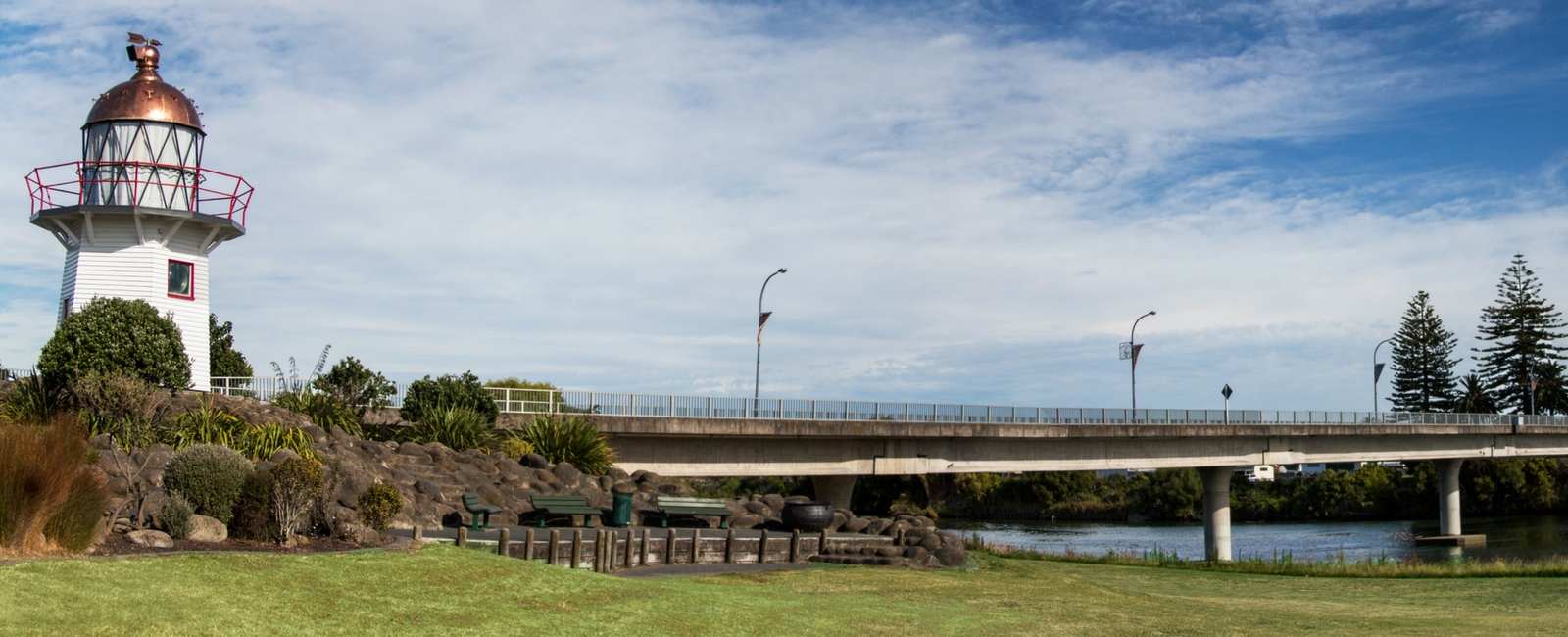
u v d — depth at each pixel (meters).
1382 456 68.81
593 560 19.80
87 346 25.67
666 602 15.27
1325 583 25.56
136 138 32.62
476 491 25.83
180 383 27.42
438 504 24.12
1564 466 97.50
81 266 31.86
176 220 32.47
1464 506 95.19
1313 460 64.12
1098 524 88.25
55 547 13.00
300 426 26.34
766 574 20.48
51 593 10.89
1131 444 54.38
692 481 91.44
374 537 17.58
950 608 17.28
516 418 34.59
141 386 22.50
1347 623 17.28
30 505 12.66
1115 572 28.14
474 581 14.79
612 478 30.97
